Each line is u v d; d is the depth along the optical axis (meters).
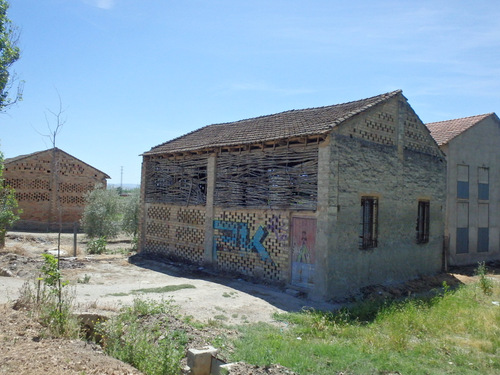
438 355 8.34
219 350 7.42
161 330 8.05
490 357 8.38
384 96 15.19
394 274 15.40
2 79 15.10
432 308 11.97
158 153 19.31
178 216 18.55
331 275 12.72
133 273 15.64
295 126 14.66
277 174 14.38
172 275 15.56
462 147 21.83
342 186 13.20
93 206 27.95
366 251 14.15
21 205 32.38
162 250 19.33
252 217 15.17
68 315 7.62
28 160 32.75
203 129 21.22
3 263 15.49
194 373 6.37
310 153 13.42
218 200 16.52
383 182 14.95
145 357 6.45
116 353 6.66
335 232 12.87
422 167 16.98
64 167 34.06
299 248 13.56
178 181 18.69
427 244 17.23
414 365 7.65
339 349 8.09
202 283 14.05
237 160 15.87
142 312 8.99
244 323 9.83
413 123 16.64
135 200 26.05
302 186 13.55
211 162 16.86
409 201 16.25
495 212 23.61
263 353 7.46
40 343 6.40
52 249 21.00
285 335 9.01
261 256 14.76
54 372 5.27
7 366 5.28
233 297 12.23
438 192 17.91
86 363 5.80
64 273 14.82
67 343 6.69
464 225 21.88
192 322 9.10
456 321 10.72
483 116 23.14
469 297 13.82
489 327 10.30
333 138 12.94
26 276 13.65
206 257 16.88
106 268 16.50
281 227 14.15
